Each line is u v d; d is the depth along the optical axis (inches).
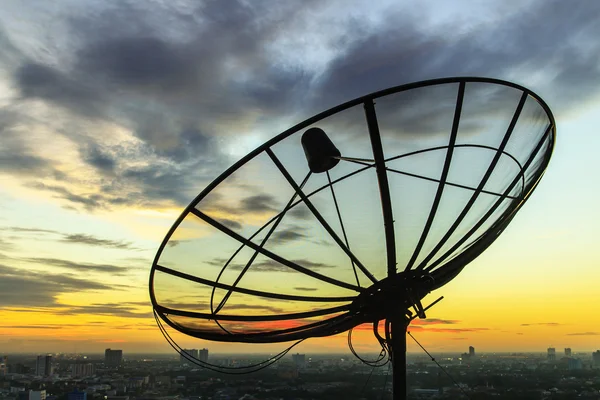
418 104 406.3
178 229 452.4
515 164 426.9
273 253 461.7
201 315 473.4
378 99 404.5
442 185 423.8
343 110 408.8
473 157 424.8
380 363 433.4
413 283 412.2
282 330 461.1
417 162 422.0
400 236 429.4
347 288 436.5
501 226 425.4
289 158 431.8
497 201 433.1
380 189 425.1
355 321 436.8
